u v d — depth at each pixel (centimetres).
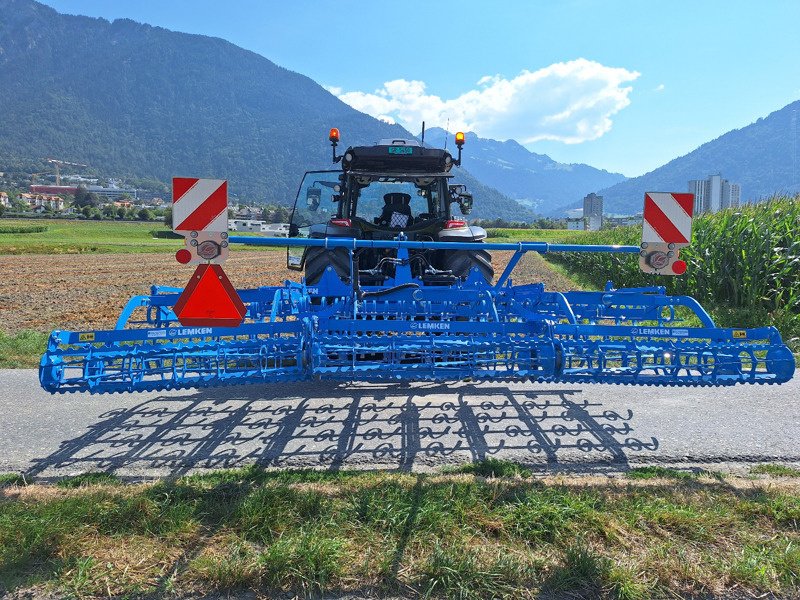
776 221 906
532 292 507
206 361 353
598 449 344
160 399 451
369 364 343
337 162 693
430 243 435
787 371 334
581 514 251
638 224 1838
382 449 345
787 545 232
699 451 340
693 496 273
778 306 804
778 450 341
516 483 286
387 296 467
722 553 228
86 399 452
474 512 254
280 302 485
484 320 457
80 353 317
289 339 336
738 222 918
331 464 324
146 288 1616
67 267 2547
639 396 453
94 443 358
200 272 338
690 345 347
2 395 463
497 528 243
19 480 302
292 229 755
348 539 235
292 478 298
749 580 212
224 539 237
